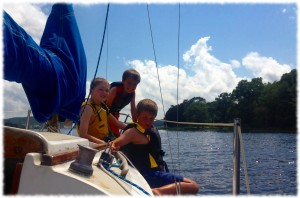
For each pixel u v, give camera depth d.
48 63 2.29
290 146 32.94
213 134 48.34
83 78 3.00
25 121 3.62
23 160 1.58
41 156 1.48
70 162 1.78
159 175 3.12
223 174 11.52
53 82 2.38
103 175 1.88
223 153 20.91
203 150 23.47
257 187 10.79
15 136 1.55
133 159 3.23
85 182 1.45
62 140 1.87
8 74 1.96
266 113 71.25
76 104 2.96
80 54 2.99
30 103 2.44
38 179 1.45
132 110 4.86
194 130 51.56
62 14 2.92
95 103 3.54
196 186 3.05
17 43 1.93
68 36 2.90
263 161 20.31
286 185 11.39
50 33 2.83
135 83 4.56
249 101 75.19
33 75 2.15
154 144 3.31
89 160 1.66
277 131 68.06
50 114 2.47
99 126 3.59
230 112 75.81
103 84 3.52
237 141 2.48
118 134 4.57
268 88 73.50
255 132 66.75
